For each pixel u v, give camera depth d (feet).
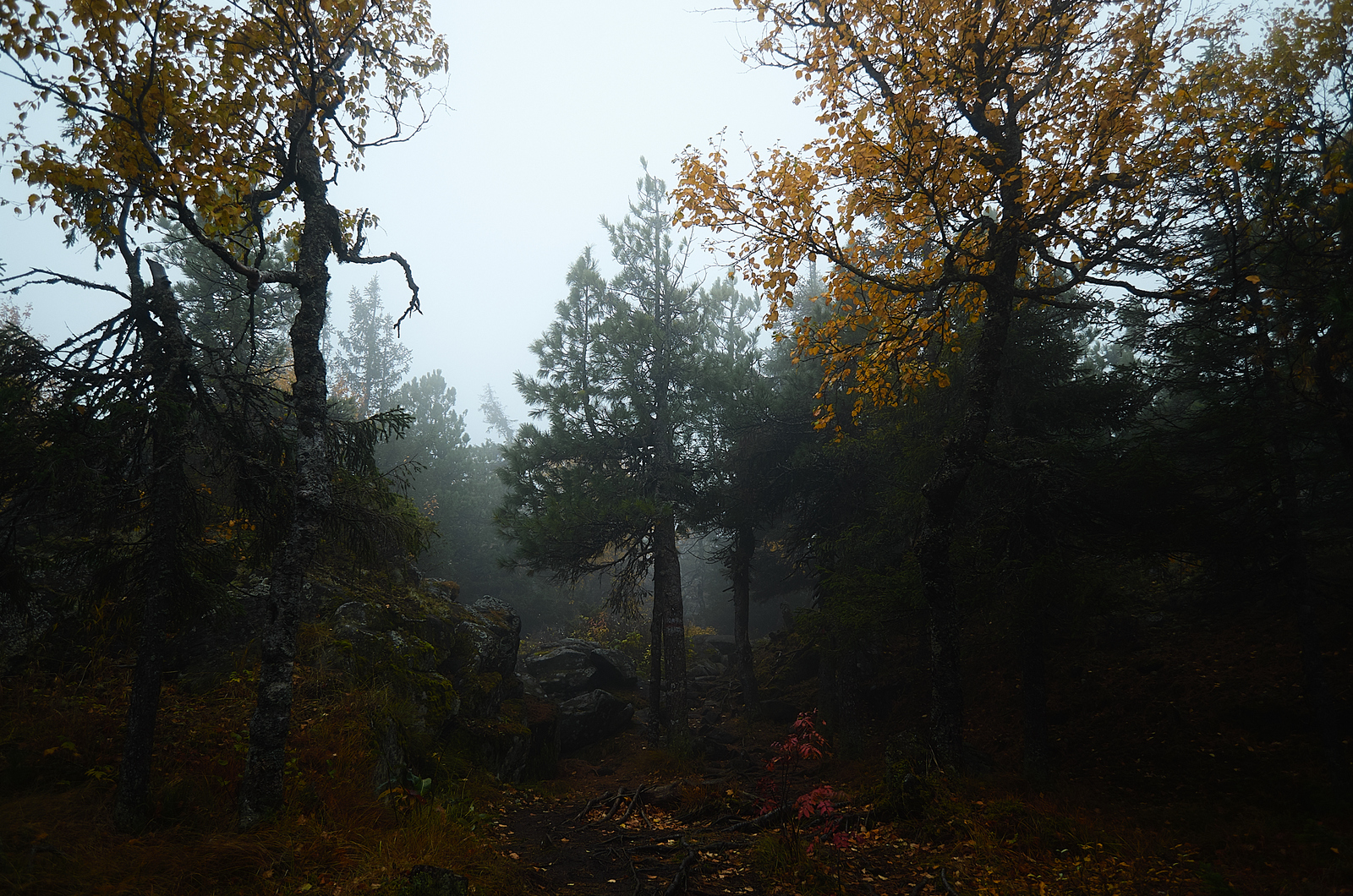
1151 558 35.24
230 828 19.45
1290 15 30.86
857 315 37.01
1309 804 27.86
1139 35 29.04
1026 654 37.17
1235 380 33.71
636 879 21.97
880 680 57.57
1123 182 28.58
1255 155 27.89
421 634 39.99
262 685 20.89
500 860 21.49
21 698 22.65
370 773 25.49
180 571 21.21
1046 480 33.35
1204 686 39.24
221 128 23.36
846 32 31.07
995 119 33.88
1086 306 31.73
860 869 22.58
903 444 41.65
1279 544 32.42
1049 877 20.39
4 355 19.88
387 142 28.53
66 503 20.17
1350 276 26.89
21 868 15.05
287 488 23.90
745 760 47.34
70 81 19.62
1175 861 21.61
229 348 25.27
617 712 58.34
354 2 26.14
